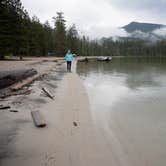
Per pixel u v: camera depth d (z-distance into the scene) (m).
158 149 5.71
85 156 5.06
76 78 18.77
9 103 9.11
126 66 43.75
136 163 4.96
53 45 76.81
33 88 12.62
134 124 7.78
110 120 8.16
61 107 9.12
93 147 5.56
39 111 8.16
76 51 90.88
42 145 5.41
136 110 9.77
